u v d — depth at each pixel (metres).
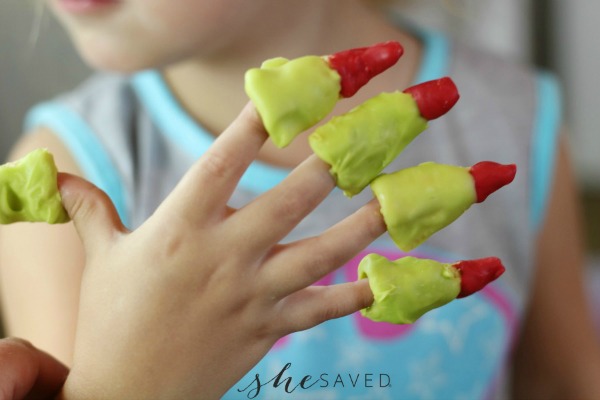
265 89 0.31
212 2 0.47
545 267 0.66
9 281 0.54
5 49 1.01
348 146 0.32
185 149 0.57
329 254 0.33
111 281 0.33
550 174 0.63
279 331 0.33
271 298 0.33
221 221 0.33
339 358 0.55
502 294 0.59
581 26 1.38
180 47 0.48
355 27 0.59
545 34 1.38
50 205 0.33
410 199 0.32
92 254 0.34
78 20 0.47
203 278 0.33
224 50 0.54
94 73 1.01
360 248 0.33
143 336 0.33
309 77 0.31
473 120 0.62
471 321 0.57
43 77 1.03
